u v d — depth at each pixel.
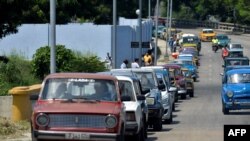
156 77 56.62
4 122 45.03
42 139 35.31
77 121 35.22
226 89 66.44
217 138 45.84
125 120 39.53
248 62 120.38
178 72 91.69
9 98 53.12
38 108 35.75
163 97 57.12
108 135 35.19
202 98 92.25
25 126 47.12
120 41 116.00
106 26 110.00
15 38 108.75
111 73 47.31
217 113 68.62
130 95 43.22
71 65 81.44
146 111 46.69
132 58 118.31
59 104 36.19
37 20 118.25
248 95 65.50
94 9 144.00
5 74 70.88
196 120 61.28
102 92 37.38
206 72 140.12
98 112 35.28
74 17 138.25
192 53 152.75
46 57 79.50
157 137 47.19
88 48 110.38
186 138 46.22
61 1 130.25
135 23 153.75
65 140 35.19
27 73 79.25
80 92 37.31
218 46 191.25
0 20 72.12
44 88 37.56
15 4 71.00
